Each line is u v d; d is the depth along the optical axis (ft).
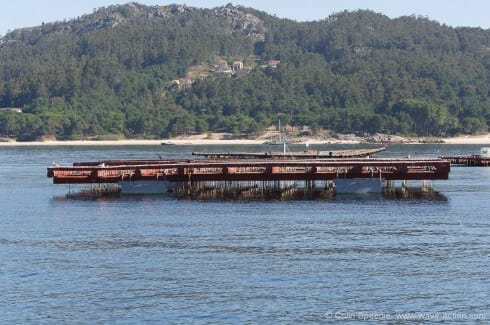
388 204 514.68
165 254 358.23
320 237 395.34
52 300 290.15
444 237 393.09
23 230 424.87
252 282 309.63
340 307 280.92
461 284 305.53
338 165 571.69
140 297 292.61
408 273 321.11
